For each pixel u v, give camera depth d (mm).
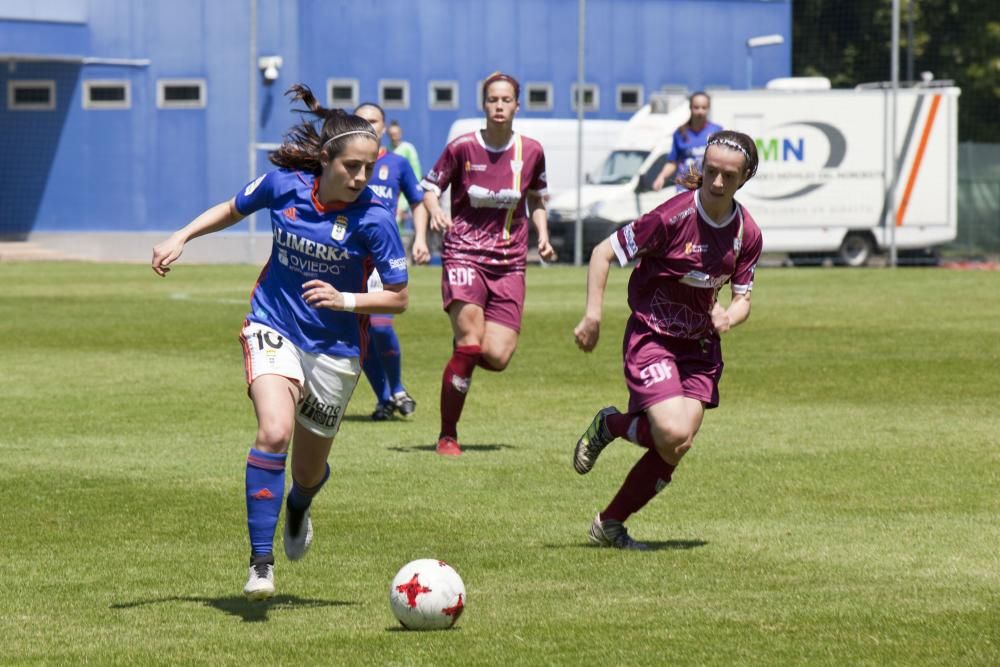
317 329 18406
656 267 21125
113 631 16781
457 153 31062
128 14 109188
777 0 117562
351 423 35062
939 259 102500
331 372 18469
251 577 17375
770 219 97250
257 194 18688
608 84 113375
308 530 19266
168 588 18984
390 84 110125
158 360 46906
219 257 108562
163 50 109188
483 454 30094
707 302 21219
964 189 108250
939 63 142625
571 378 42969
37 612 17719
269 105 108125
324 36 108875
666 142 97188
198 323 58812
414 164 77125
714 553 20875
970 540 21641
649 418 20906
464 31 111062
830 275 85188
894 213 93562
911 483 26469
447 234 31250
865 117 97250
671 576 19438
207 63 108562
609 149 104562
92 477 27109
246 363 18391
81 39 109062
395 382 35719
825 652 15703
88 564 20375
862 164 97375
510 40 111688
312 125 18594
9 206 111812
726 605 17812
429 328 57156
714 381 21500
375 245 18234
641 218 21000
